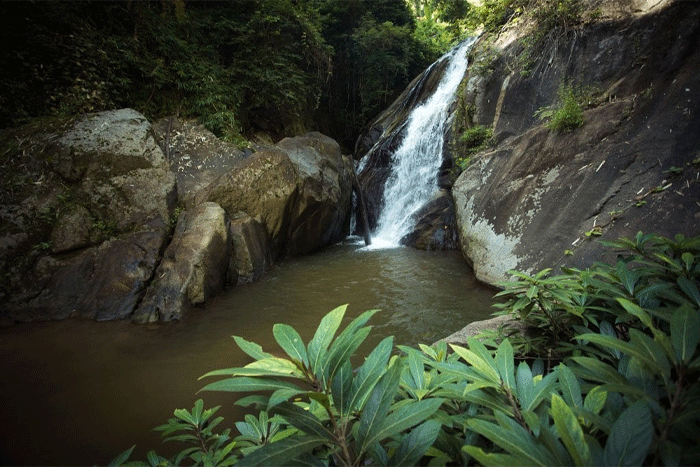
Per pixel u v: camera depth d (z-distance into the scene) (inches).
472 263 208.8
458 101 321.4
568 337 72.8
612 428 28.2
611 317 67.5
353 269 236.1
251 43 336.5
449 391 41.2
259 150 272.7
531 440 28.7
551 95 229.1
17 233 165.6
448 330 146.9
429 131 348.2
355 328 34.4
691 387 30.8
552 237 167.2
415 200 335.0
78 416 99.7
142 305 164.2
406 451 30.2
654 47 179.0
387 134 426.6
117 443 89.2
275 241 252.1
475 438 38.2
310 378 32.5
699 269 60.4
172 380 117.0
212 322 159.3
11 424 96.2
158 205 192.4
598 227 150.6
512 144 231.5
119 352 134.9
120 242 177.8
